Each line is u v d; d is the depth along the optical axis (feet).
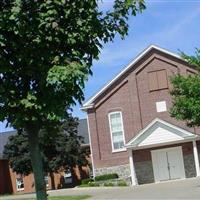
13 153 175.52
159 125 151.64
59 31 22.76
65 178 193.67
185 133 149.48
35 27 22.52
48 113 23.11
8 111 23.00
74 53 23.38
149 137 151.64
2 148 217.77
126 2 25.03
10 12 22.20
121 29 25.18
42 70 22.72
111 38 25.11
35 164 24.00
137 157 152.66
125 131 158.61
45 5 22.63
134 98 159.02
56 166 171.42
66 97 23.59
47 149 171.22
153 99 157.89
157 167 151.43
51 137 25.70
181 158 150.82
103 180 151.74
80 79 22.54
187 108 112.78
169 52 156.97
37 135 24.18
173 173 150.82
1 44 22.36
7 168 207.41
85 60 24.04
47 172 173.68
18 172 176.24
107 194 109.70
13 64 23.07
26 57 22.72
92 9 23.68
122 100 159.94
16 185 206.08
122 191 114.32
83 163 176.35
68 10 23.08
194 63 114.32
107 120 160.15
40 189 23.90
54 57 22.93
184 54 115.44
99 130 160.35
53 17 22.67
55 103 23.17
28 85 23.43
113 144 158.81
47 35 22.77
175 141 150.00
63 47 23.58
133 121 158.51
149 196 94.58
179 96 115.96
